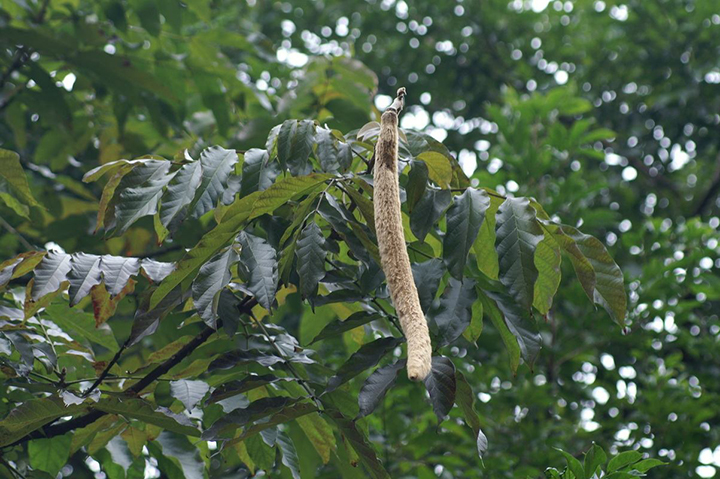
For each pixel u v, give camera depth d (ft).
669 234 29.17
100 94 26.68
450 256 11.54
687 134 39.68
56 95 24.09
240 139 21.49
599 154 30.19
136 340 12.28
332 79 21.49
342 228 12.09
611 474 12.90
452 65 41.96
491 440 25.21
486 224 12.69
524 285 11.43
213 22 33.83
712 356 28.25
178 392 12.78
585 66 40.98
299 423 14.44
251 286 11.54
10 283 18.89
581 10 42.70
